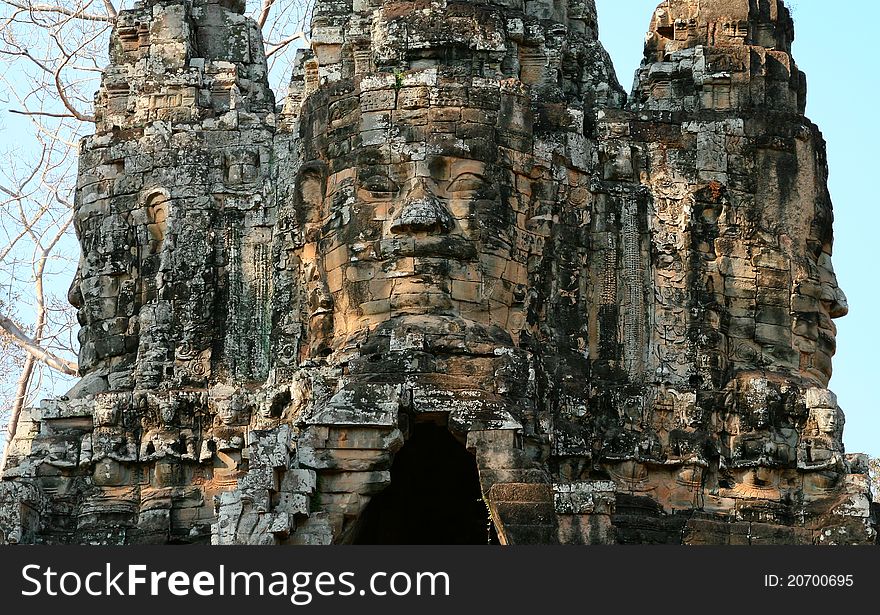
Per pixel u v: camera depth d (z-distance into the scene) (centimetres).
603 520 4494
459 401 4603
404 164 4781
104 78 5141
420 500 4922
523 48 5025
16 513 4738
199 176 5028
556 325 4872
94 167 5100
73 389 5019
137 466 4900
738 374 4909
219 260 5000
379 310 4734
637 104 5125
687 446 4834
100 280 5050
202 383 4941
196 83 5088
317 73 5016
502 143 4828
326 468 4541
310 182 4869
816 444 4872
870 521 4734
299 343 4881
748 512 4816
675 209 4972
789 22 5150
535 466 4547
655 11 5175
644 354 4903
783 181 5009
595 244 4941
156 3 5141
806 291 4975
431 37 4853
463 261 4750
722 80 5047
